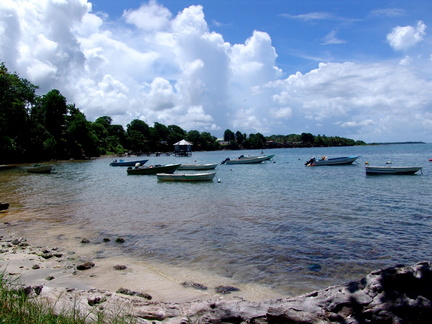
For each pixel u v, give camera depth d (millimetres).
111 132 151500
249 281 8055
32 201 21047
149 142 167250
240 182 31359
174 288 7637
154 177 39281
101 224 14281
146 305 5797
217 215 15742
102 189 27531
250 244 11008
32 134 76812
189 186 28875
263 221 14297
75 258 9828
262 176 37500
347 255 9789
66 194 24438
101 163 74125
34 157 77562
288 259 9531
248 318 5027
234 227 13328
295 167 51406
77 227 13805
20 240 11688
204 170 48375
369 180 31047
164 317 5242
